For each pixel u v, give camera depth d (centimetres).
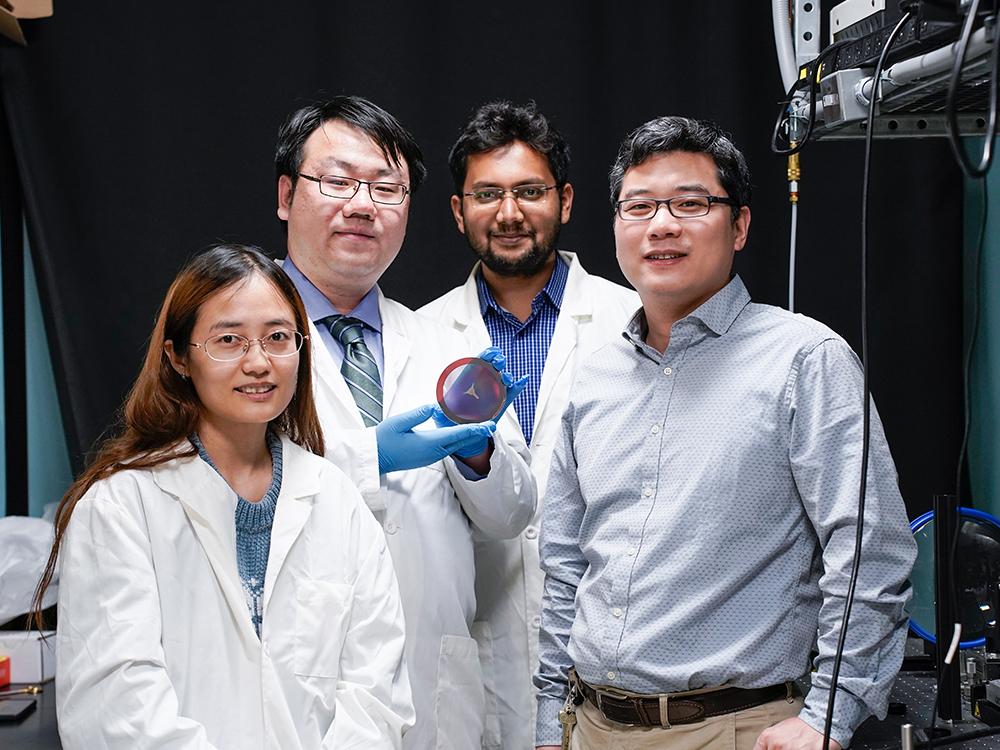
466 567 202
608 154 274
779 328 170
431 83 272
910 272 271
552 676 183
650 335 184
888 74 145
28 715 187
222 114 268
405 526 194
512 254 235
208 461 158
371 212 198
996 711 162
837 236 273
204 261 161
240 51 268
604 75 273
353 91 270
